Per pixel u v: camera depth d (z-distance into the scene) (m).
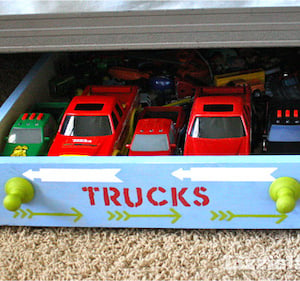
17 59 1.22
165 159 0.72
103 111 0.88
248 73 1.07
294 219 0.75
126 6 0.74
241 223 0.76
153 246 0.75
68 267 0.73
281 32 0.73
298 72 1.08
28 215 0.78
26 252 0.76
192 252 0.74
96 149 0.85
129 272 0.72
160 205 0.75
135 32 0.75
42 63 1.06
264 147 0.87
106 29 0.75
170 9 0.73
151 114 0.97
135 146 0.86
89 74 1.13
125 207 0.76
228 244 0.75
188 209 0.75
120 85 1.08
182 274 0.71
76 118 0.88
